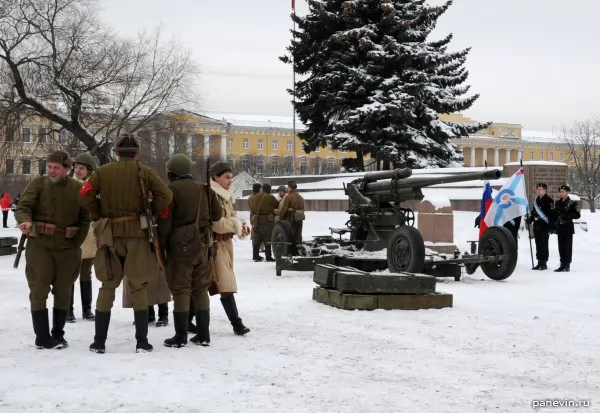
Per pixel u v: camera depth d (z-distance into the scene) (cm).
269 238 1891
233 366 664
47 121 4234
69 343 768
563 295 1170
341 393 577
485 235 1434
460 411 532
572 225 1625
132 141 724
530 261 1859
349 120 3747
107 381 604
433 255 1398
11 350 727
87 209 720
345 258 1460
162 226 744
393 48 3759
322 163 11031
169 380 608
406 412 528
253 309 1002
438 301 1009
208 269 770
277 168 10888
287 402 550
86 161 930
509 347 761
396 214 1502
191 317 846
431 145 3859
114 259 725
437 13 3931
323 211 3388
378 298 993
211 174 832
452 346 764
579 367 675
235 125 11169
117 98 3866
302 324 882
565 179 2545
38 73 3697
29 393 566
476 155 11456
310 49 4050
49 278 744
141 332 724
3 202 3788
